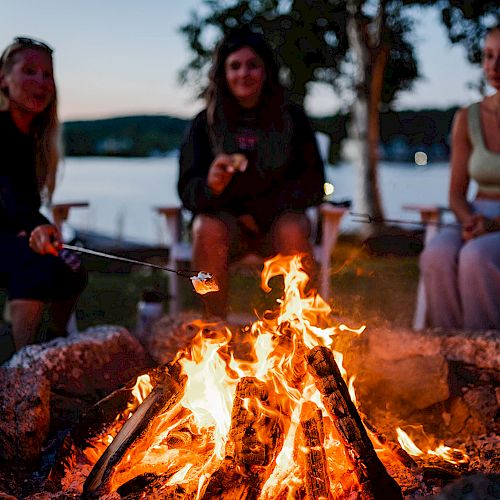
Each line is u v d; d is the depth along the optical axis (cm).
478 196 411
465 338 312
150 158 5075
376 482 221
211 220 346
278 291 589
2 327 439
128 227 1293
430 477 246
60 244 288
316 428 231
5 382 277
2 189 323
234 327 322
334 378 235
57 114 351
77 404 290
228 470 224
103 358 302
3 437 268
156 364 323
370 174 1088
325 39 1010
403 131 1100
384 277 694
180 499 225
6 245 323
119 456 233
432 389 304
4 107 335
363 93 1052
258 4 968
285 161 364
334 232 424
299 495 228
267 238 367
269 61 362
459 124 412
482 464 262
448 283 377
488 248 362
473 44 819
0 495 241
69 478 254
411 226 1046
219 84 363
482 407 303
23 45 331
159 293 432
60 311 347
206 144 371
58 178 362
